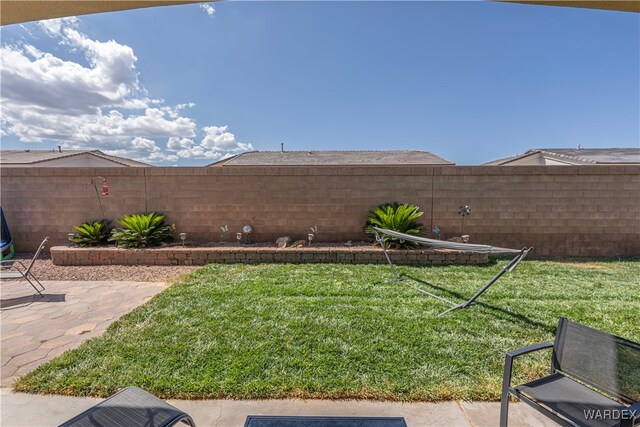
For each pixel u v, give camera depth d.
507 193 8.11
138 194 8.36
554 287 5.45
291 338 3.60
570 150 16.12
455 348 3.38
